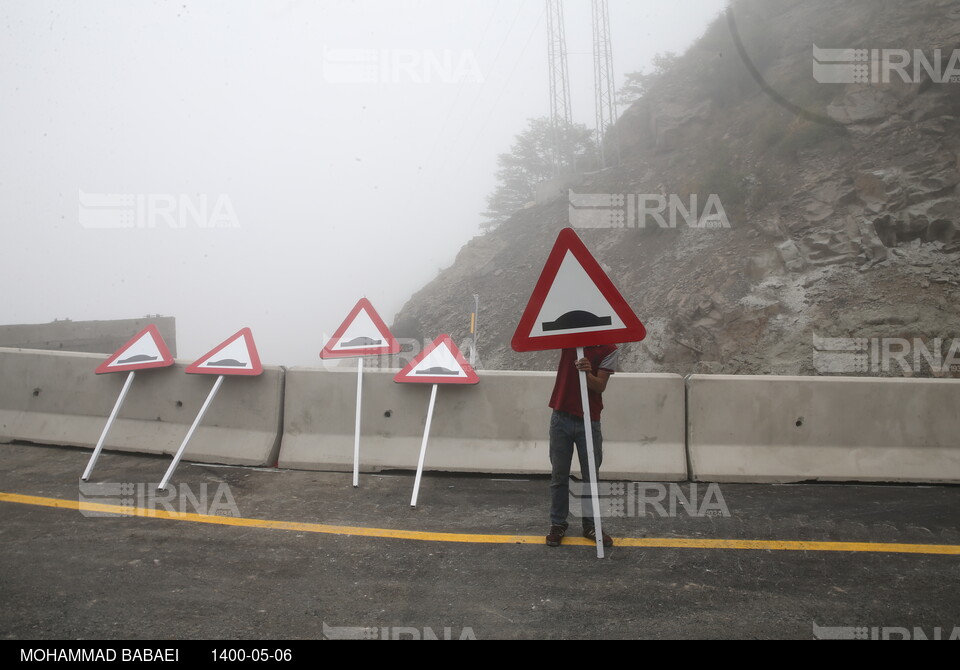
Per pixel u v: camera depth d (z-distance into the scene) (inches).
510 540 211.0
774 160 967.0
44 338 832.9
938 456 272.2
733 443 274.5
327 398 287.4
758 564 194.4
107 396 301.7
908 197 768.9
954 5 949.2
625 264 1052.5
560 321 204.5
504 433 281.4
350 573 185.2
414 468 277.3
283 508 236.4
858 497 253.9
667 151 1301.7
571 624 158.9
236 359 282.7
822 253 778.2
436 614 163.0
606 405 277.1
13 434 303.7
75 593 168.4
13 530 208.7
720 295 806.5
